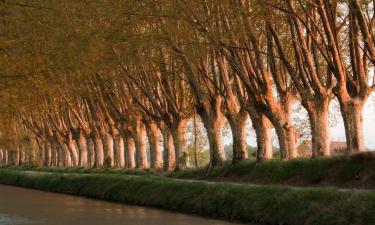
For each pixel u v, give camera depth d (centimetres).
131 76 6744
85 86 7944
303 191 3300
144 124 8194
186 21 4766
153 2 4825
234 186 3994
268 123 5550
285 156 5275
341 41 5334
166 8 4725
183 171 6706
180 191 4559
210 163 6275
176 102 6900
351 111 4478
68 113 10788
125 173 8038
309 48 4756
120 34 5178
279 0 4256
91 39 5272
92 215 4178
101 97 8519
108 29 5188
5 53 5591
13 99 6662
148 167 8625
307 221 3070
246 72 5053
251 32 4306
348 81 4525
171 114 6962
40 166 13362
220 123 6272
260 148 5531
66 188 7012
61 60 5456
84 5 5259
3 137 13512
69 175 7400
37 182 8169
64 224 3647
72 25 5334
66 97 8844
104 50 5416
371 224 2694
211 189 4169
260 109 5262
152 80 6938
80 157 11012
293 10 4066
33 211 4541
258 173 5259
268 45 5034
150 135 8156
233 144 6012
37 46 5434
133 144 8906
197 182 4531
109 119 9019
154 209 4597
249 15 4153
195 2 4488
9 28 5425
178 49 5088
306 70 4778
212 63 5738
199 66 5703
